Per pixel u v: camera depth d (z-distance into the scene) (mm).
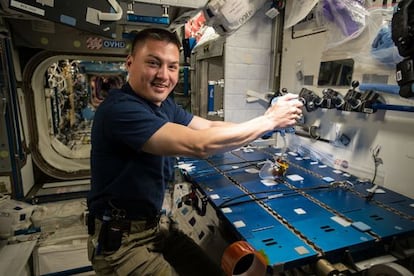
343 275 912
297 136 2385
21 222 1985
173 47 1246
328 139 2072
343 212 1269
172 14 2070
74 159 3039
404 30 1208
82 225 2199
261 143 2600
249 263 998
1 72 2004
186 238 1512
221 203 1349
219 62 2701
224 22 2160
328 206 1329
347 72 1874
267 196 1435
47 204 2424
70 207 2379
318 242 1020
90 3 1626
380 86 1618
